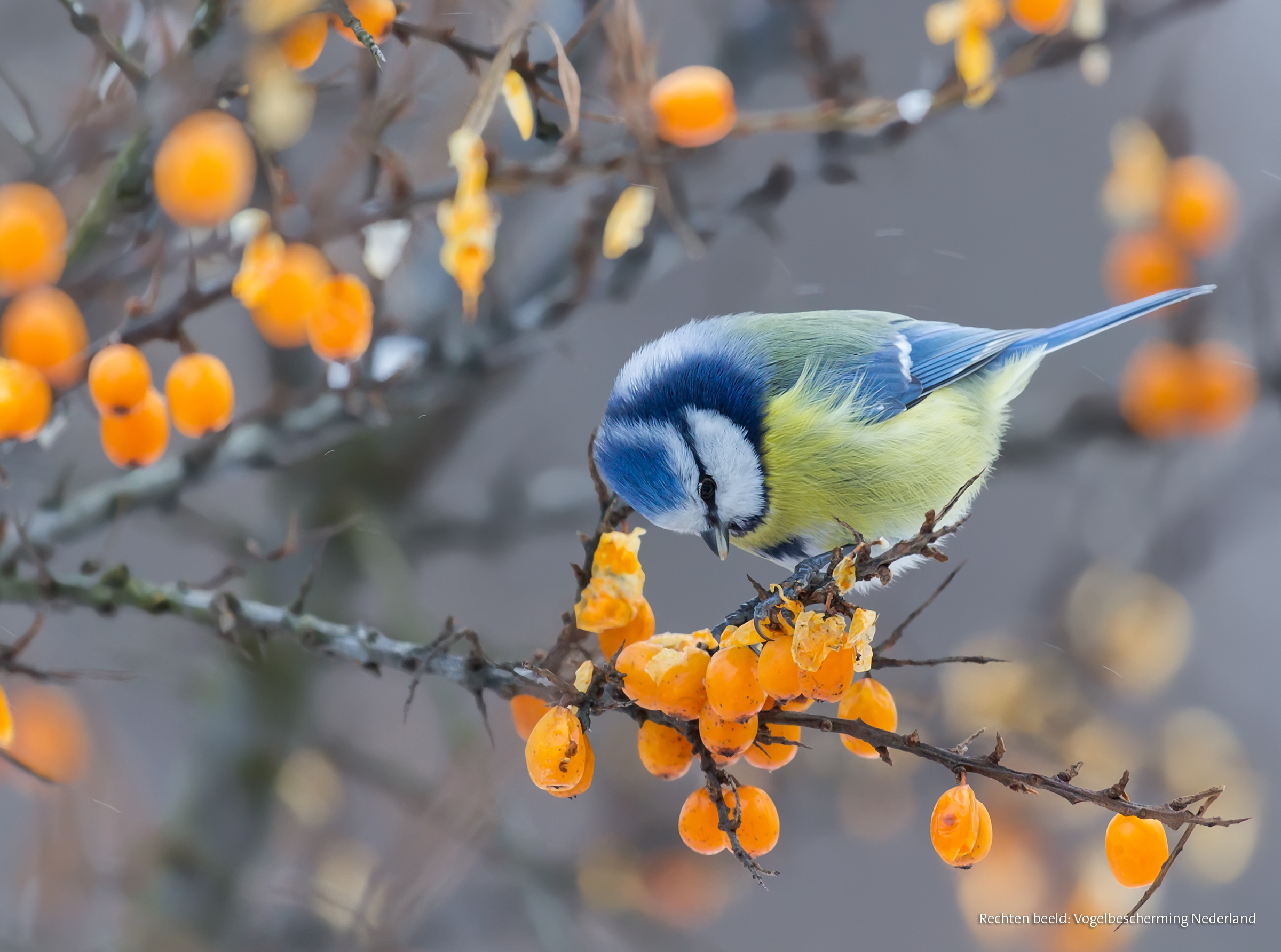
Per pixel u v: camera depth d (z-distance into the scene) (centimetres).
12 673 224
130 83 224
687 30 239
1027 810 239
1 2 230
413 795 236
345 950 235
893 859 283
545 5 231
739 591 295
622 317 276
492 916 238
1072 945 239
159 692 240
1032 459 254
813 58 233
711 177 237
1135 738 241
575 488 240
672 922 239
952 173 284
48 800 235
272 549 237
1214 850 240
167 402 227
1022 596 285
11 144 225
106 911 236
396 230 226
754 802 223
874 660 223
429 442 239
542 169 227
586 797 240
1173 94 240
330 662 238
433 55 226
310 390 232
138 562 241
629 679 223
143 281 227
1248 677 294
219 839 237
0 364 225
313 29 224
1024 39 232
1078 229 294
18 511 231
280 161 227
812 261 275
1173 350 241
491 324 232
